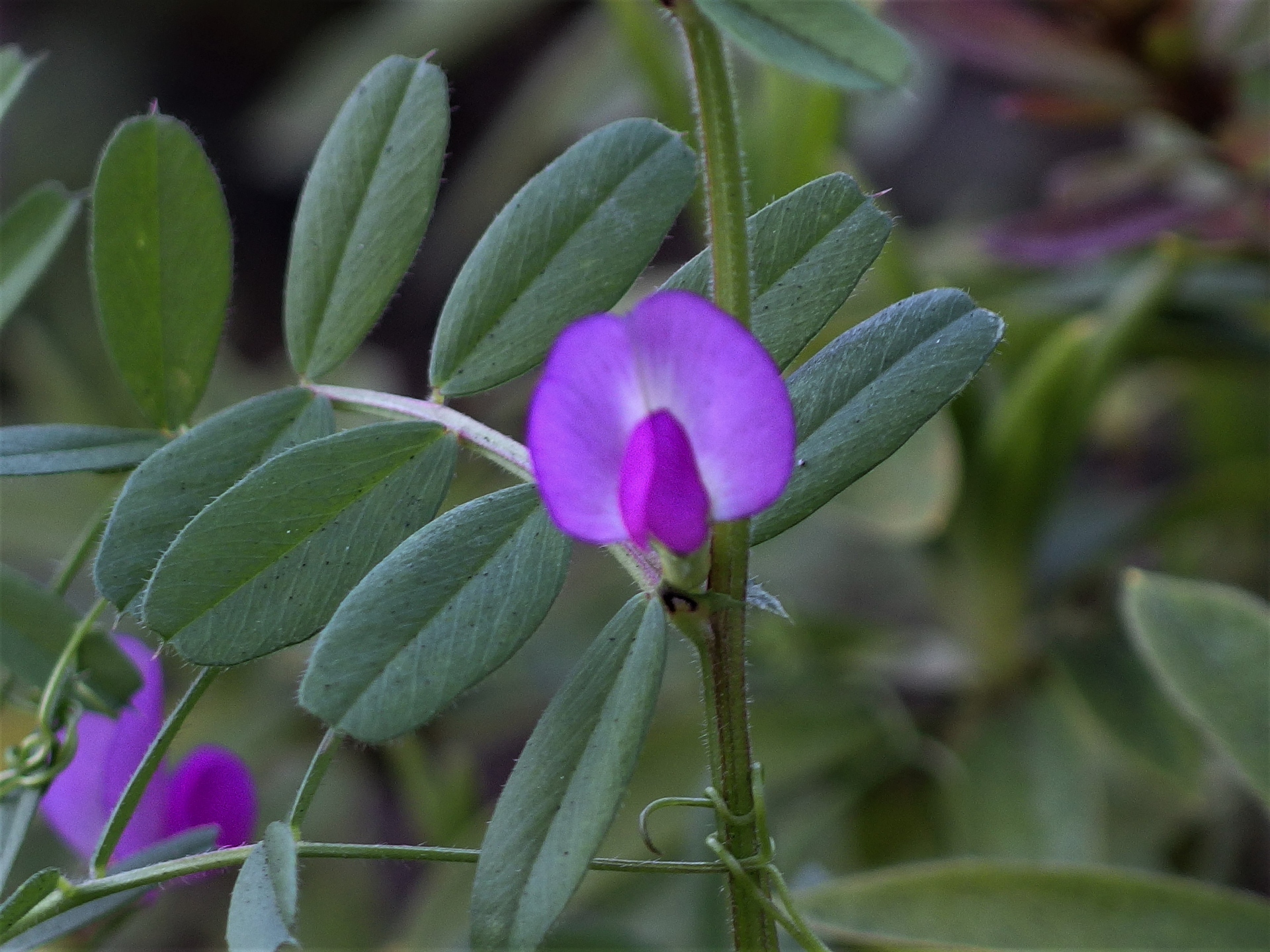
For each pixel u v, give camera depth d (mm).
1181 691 371
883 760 515
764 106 522
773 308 304
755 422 283
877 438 300
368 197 314
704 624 295
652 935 474
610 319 283
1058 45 517
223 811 330
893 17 535
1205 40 497
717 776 299
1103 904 368
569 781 292
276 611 297
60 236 336
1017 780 478
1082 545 550
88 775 334
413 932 474
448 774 533
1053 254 494
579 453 284
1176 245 488
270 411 312
